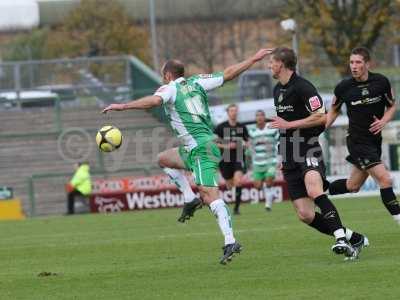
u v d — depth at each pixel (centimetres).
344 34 9138
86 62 8719
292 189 2834
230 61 13650
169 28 13100
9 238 4397
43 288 2594
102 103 8394
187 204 3191
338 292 2295
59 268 3030
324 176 2822
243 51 13175
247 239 3625
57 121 8081
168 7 13212
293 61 2772
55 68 8619
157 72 10712
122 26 12581
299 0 9344
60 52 12506
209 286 2480
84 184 6669
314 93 2731
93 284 2620
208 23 13075
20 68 8512
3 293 2534
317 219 2847
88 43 12481
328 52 9206
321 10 9150
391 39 10044
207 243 3578
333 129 6525
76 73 8675
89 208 6825
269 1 12875
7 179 7644
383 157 6406
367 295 2236
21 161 7712
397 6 9094
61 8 14288
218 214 2770
